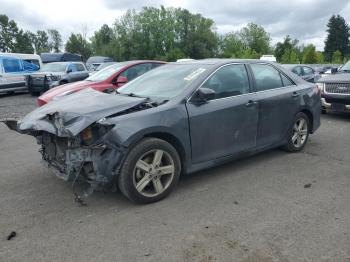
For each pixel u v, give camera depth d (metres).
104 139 3.75
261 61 5.57
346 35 97.38
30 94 18.17
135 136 3.87
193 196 4.35
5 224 3.75
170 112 4.21
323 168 5.29
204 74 4.71
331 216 3.75
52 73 16.73
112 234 3.50
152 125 4.01
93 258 3.11
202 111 4.48
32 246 3.32
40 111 4.39
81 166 3.84
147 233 3.50
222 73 4.89
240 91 5.01
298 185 4.64
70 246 3.31
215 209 3.99
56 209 4.09
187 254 3.13
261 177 4.95
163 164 4.27
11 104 14.40
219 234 3.45
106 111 3.92
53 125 3.85
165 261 3.04
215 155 4.72
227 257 3.07
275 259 3.03
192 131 4.40
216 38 77.69
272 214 3.83
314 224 3.59
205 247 3.23
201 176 5.02
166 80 4.95
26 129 4.07
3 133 8.49
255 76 5.30
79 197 4.37
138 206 4.11
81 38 76.88
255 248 3.20
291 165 5.43
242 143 5.03
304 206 4.01
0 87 16.89
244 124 4.98
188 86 4.56
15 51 89.38
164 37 73.19
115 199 4.31
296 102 5.77
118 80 8.99
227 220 3.72
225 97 4.80
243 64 5.23
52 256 3.16
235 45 82.44
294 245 3.23
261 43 87.56
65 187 4.73
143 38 73.38
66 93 8.47
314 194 4.34
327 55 94.94
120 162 3.86
